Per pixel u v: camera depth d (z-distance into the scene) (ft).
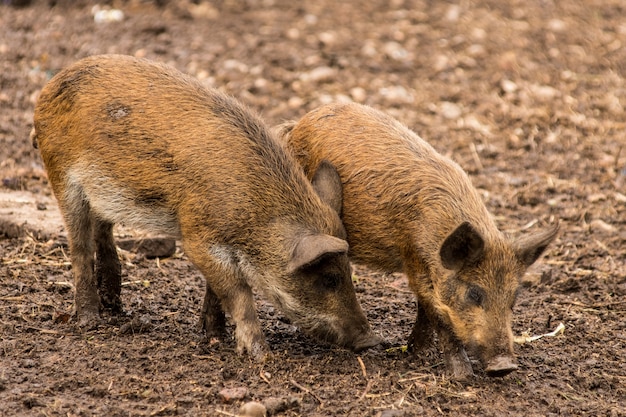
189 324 100.48
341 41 209.15
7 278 107.86
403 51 203.62
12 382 82.64
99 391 81.51
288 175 91.30
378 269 97.09
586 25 228.02
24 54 184.75
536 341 100.37
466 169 153.58
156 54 191.01
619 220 137.80
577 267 122.72
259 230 89.81
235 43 203.10
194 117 91.81
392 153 94.79
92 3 218.59
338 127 99.40
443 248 83.10
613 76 195.21
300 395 82.53
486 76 192.95
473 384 87.61
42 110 98.48
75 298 98.58
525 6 242.37
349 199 95.71
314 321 91.40
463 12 235.61
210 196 89.10
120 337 94.63
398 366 91.40
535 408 84.12
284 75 186.60
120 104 93.86
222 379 85.46
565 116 174.19
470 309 86.02
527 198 144.15
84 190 96.37
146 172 91.81
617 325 105.91
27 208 126.31
